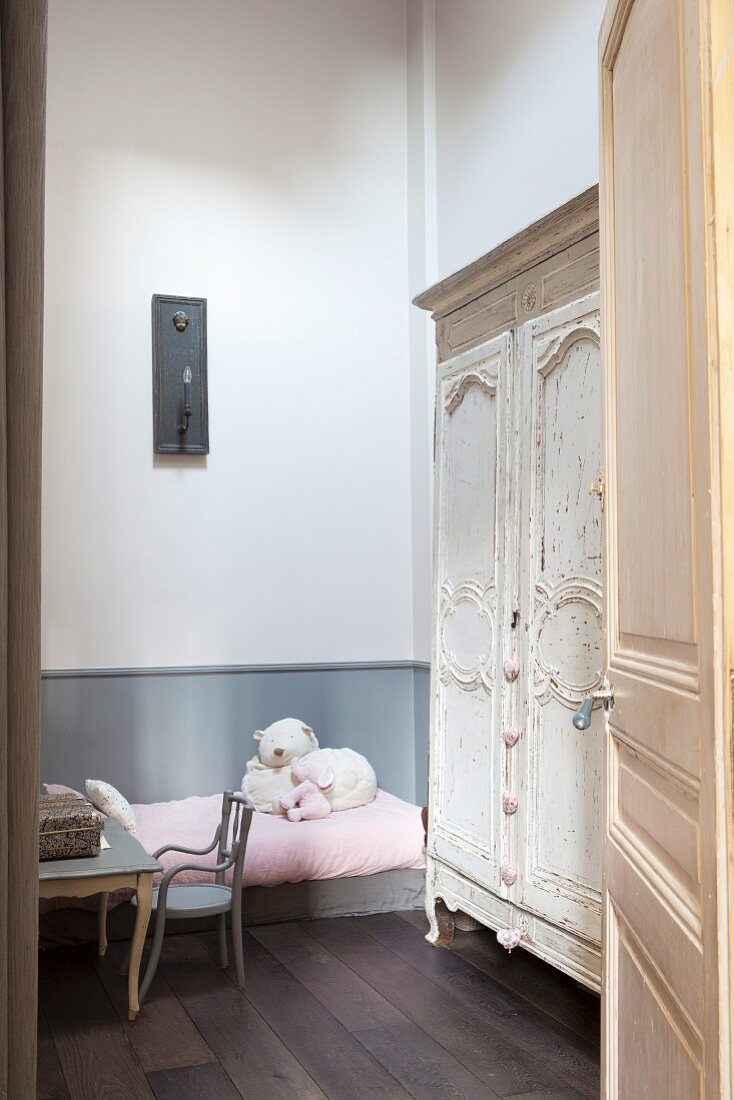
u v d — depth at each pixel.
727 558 1.00
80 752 4.62
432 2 5.19
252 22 5.12
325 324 5.18
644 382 1.40
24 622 1.27
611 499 1.68
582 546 2.88
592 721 2.79
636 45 1.46
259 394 5.04
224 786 4.85
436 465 3.86
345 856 4.11
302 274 5.15
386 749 5.18
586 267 2.95
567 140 3.95
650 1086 1.36
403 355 5.33
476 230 4.70
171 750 4.77
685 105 1.14
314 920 4.09
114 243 4.80
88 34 4.81
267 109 5.12
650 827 1.38
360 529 5.19
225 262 5.00
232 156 5.04
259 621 4.97
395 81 5.35
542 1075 2.68
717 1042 0.99
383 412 5.27
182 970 3.51
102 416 4.73
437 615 3.79
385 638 5.21
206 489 4.91
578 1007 3.16
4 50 1.26
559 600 2.98
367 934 3.91
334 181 5.23
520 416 3.25
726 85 1.03
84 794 4.60
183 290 4.91
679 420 1.20
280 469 5.05
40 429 1.28
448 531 3.75
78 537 4.66
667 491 1.26
